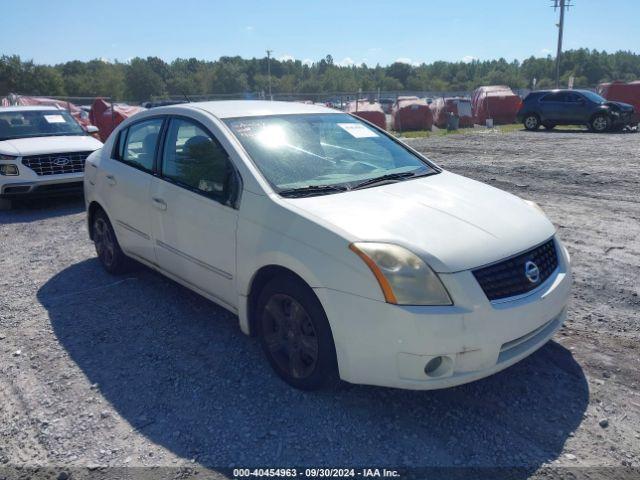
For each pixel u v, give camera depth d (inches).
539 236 129.6
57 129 380.8
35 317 178.4
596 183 371.9
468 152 574.9
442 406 126.3
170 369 144.3
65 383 138.9
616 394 129.4
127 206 184.7
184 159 160.7
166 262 171.3
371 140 174.7
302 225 123.1
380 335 111.3
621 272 204.4
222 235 143.0
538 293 120.6
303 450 112.5
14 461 111.4
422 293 109.8
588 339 155.3
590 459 108.8
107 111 789.2
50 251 250.4
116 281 207.5
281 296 130.0
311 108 179.8
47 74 3260.3
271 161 144.7
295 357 130.6
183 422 122.3
